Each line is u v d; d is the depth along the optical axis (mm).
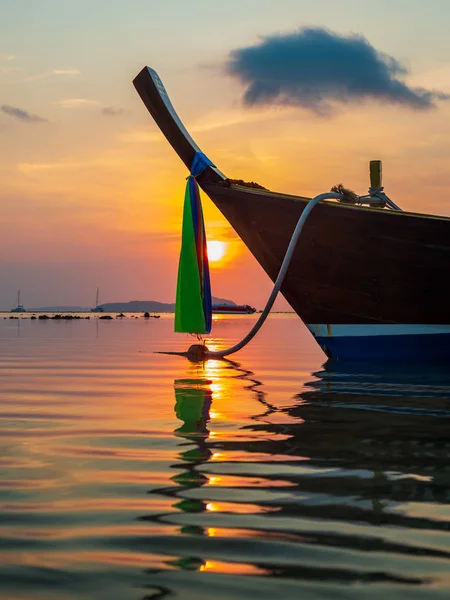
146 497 4430
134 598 2906
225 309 110312
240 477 4957
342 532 3715
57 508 4191
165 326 55062
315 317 16469
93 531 3750
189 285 16688
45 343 26109
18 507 4215
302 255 15781
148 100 17484
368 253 15078
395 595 2914
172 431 6871
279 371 13672
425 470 5168
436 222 14219
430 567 3219
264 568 3215
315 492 4535
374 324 15750
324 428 7023
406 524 3850
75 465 5371
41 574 3156
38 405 8781
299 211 15500
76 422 7434
